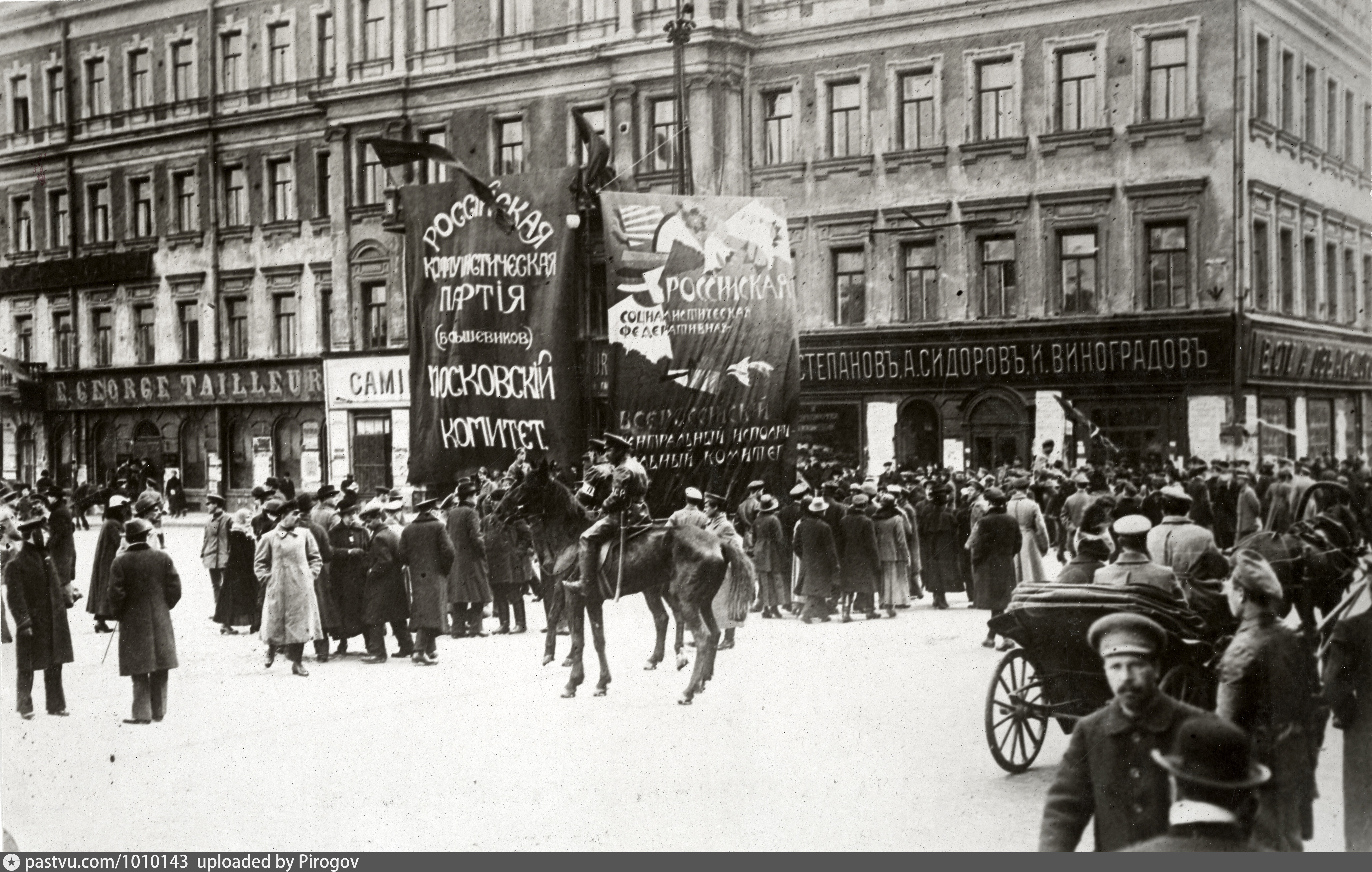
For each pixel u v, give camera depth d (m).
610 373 21.31
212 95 42.72
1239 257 27.17
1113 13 28.61
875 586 18.77
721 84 32.38
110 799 9.41
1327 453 27.97
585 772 9.93
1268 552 9.98
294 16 41.03
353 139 39.28
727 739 11.05
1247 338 26.89
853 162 31.45
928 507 20.25
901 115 31.08
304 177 41.16
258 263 42.16
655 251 21.38
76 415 45.12
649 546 13.15
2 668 15.60
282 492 22.47
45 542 12.88
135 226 45.03
